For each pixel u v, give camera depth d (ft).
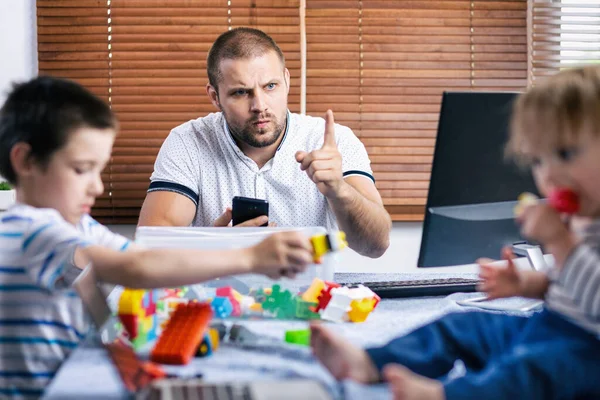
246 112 6.40
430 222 4.15
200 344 3.32
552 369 2.54
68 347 3.74
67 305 3.76
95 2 8.64
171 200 6.67
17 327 3.64
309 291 4.15
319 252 3.42
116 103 8.70
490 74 8.81
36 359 3.66
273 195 6.79
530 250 4.39
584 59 8.71
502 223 4.24
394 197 8.73
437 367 3.03
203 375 3.00
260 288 4.40
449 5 8.76
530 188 4.22
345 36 8.73
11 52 8.41
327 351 2.98
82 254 3.46
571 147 2.78
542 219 2.81
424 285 4.83
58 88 3.68
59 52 8.66
